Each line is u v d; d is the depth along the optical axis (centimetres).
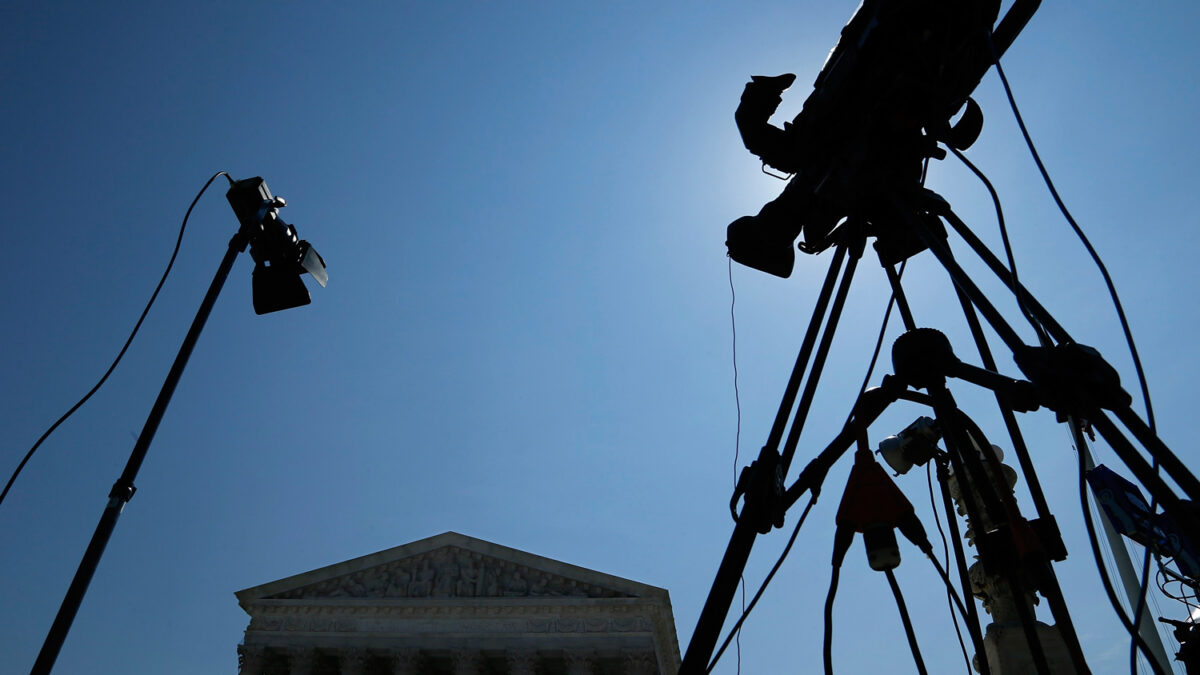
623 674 5819
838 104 350
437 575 6144
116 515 594
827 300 358
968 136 401
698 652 289
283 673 5856
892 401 320
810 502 334
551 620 5766
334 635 5781
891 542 285
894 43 324
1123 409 249
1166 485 232
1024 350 269
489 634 5703
